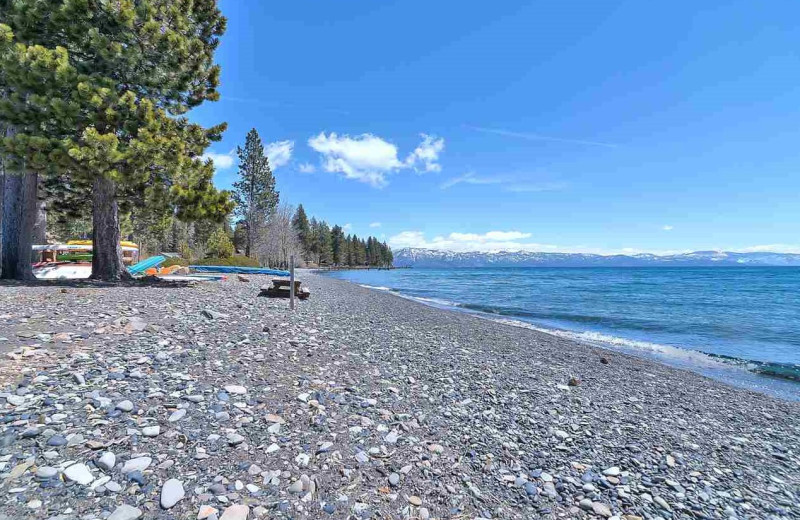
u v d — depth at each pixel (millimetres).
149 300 9750
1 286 10219
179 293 11961
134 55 12062
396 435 4266
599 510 3361
